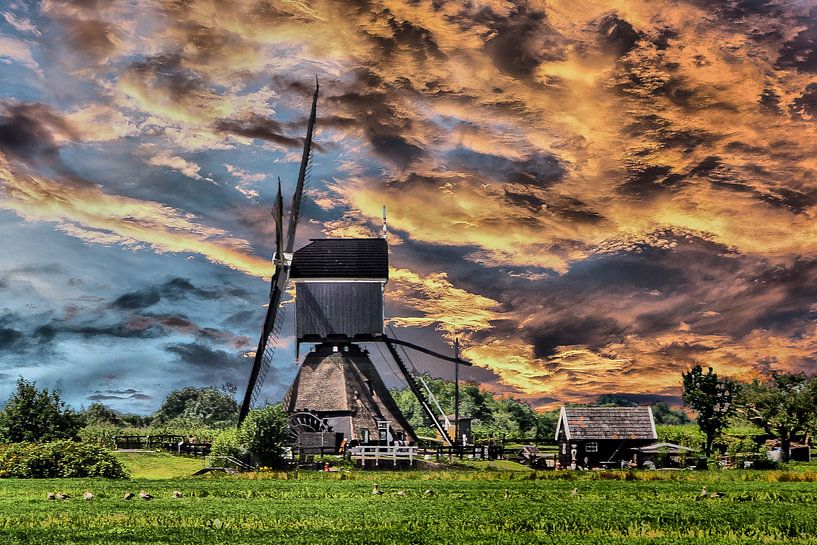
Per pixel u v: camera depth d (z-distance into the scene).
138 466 79.81
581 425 94.44
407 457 83.44
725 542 36.78
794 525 41.00
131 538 36.72
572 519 43.50
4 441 78.44
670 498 55.12
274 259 94.75
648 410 96.31
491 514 45.56
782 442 96.44
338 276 94.62
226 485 62.41
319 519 43.47
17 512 44.53
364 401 92.25
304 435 88.69
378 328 94.44
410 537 38.16
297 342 93.62
